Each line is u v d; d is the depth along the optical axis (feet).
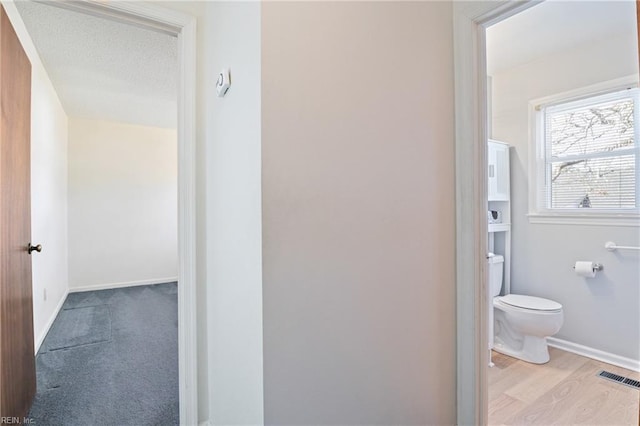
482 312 4.46
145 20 4.85
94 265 15.31
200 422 5.15
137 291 14.97
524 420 5.74
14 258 5.21
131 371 7.45
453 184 4.54
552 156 8.90
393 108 3.92
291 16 3.20
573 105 8.51
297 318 3.22
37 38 7.91
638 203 7.52
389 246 3.88
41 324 9.41
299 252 3.23
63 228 13.65
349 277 3.56
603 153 8.02
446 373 4.46
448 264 4.49
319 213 3.36
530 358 7.95
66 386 6.78
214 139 4.79
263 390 3.05
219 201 4.52
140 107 13.23
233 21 3.84
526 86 9.16
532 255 9.06
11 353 4.98
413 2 4.14
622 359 7.58
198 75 5.18
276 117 3.11
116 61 9.08
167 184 17.01
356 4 3.64
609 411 5.98
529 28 7.29
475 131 4.38
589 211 8.25
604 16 6.82
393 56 3.93
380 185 3.81
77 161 14.89
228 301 4.12
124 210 15.98
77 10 4.54
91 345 8.92
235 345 3.86
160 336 9.58
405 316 4.03
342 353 3.51
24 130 5.88
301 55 3.26
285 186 3.16
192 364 5.09
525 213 9.18
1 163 4.71
